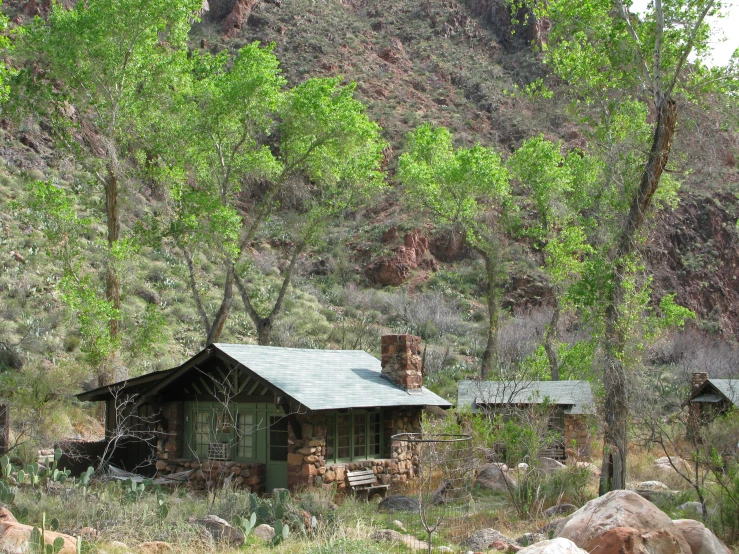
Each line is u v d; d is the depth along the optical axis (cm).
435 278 5684
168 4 2541
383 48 8844
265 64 2748
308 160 2977
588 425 1797
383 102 7744
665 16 1631
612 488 1492
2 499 1220
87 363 2555
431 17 9519
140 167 2841
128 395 1906
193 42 8000
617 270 1582
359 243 6022
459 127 7531
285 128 2911
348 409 1803
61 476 1501
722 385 2623
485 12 9719
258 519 1241
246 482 1720
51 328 3144
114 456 1966
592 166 3128
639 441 2209
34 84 2516
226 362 1761
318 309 4725
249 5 8731
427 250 5994
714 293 5944
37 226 3881
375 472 1866
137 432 1855
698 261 6047
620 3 1677
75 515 1184
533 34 9038
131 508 1214
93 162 2675
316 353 2072
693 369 4203
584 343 2408
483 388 2389
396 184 6569
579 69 1744
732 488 1246
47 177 4459
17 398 2102
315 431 1688
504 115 7681
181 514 1263
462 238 6025
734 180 6569
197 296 2808
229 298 2784
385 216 6312
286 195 3284
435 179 3638
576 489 1532
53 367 2670
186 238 2741
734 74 1655
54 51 2475
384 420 1983
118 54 2561
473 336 4800
